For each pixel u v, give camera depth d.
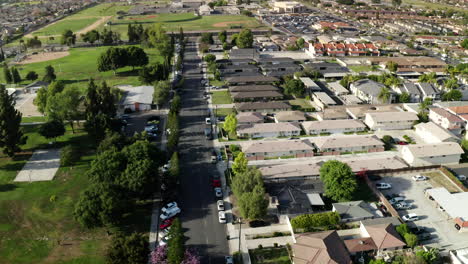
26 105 197.38
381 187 120.69
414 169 130.00
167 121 174.75
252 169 116.00
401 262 85.94
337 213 102.31
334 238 93.25
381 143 145.75
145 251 84.56
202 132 162.62
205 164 135.88
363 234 98.88
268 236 99.31
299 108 188.75
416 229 101.19
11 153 136.00
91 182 110.50
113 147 121.81
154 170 110.44
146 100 190.38
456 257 90.00
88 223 96.50
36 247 95.50
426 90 196.50
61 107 157.50
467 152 143.25
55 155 142.62
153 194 118.00
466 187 123.06
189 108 190.25
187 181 125.12
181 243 87.12
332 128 160.00
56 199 115.12
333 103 188.12
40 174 129.38
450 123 160.25
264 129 157.75
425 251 89.94
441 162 135.50
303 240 93.00
